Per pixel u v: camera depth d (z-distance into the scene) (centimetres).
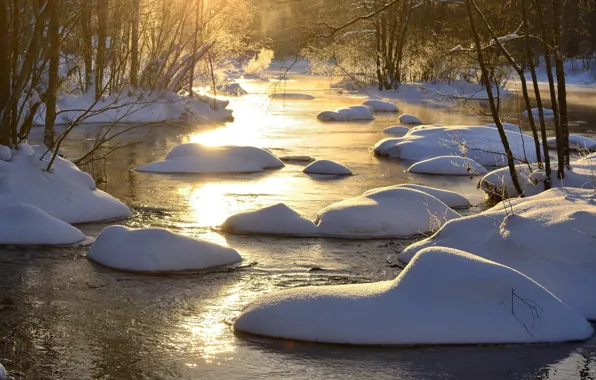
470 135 2019
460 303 717
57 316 754
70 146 2048
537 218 875
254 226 1113
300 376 625
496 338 697
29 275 882
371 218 1107
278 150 2081
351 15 4144
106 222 1165
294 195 1417
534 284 732
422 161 1748
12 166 1181
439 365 649
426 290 724
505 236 871
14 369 629
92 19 2759
